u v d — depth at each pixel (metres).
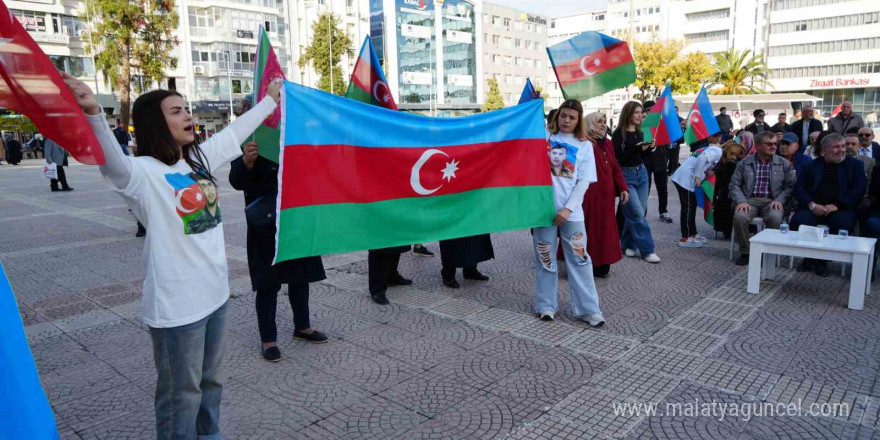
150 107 2.45
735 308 5.32
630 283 6.18
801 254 5.45
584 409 3.52
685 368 4.07
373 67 5.39
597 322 4.88
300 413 3.52
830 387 3.74
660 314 5.20
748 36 74.06
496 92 72.31
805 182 6.70
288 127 3.72
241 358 4.37
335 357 4.36
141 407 3.64
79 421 3.47
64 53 44.53
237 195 14.34
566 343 4.57
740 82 61.91
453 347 4.52
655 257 7.00
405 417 3.46
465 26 82.19
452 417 3.45
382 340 4.69
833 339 4.53
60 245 8.73
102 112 2.21
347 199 4.02
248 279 6.54
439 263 7.24
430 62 75.06
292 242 3.80
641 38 82.19
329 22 44.56
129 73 34.47
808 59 66.25
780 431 3.24
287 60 55.75
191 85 49.12
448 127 4.46
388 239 4.26
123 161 2.29
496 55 86.94
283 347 4.58
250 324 5.11
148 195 2.38
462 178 4.55
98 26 33.84
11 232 9.91
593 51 5.94
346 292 6.03
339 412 3.53
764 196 6.95
